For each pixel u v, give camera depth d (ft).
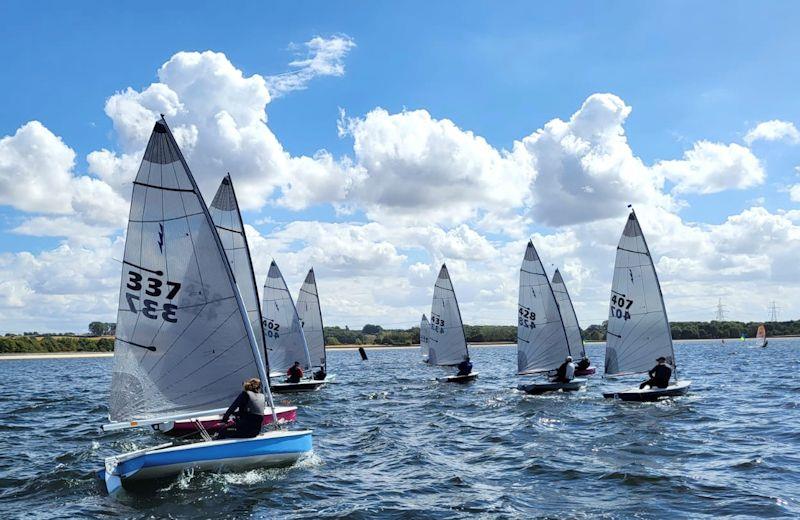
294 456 48.37
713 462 49.44
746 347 427.33
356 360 311.06
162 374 46.60
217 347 47.85
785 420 70.33
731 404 86.02
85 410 92.17
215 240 47.85
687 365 199.82
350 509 38.09
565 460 51.52
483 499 40.47
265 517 36.70
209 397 47.78
